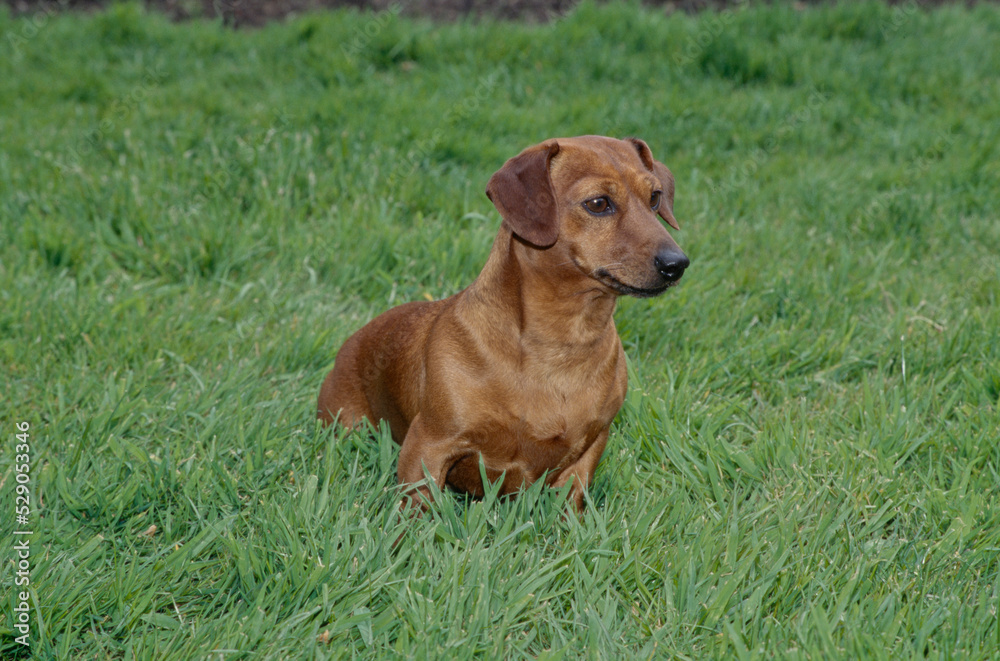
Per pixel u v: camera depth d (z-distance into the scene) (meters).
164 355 4.68
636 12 10.30
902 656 2.71
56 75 9.29
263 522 3.27
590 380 3.46
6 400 4.23
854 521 3.46
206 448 3.91
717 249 5.87
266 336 4.96
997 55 9.58
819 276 5.50
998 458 3.77
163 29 10.44
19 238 5.67
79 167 6.62
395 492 3.58
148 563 3.18
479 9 11.25
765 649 2.74
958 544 3.27
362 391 4.12
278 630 2.86
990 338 4.68
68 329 4.75
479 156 7.07
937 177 6.86
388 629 2.95
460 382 3.39
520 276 3.34
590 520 3.37
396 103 7.95
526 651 2.98
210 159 6.75
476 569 3.03
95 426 3.89
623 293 3.22
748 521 3.43
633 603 3.10
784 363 4.75
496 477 3.63
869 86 8.78
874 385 4.46
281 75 9.19
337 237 5.74
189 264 5.52
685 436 3.94
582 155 3.35
